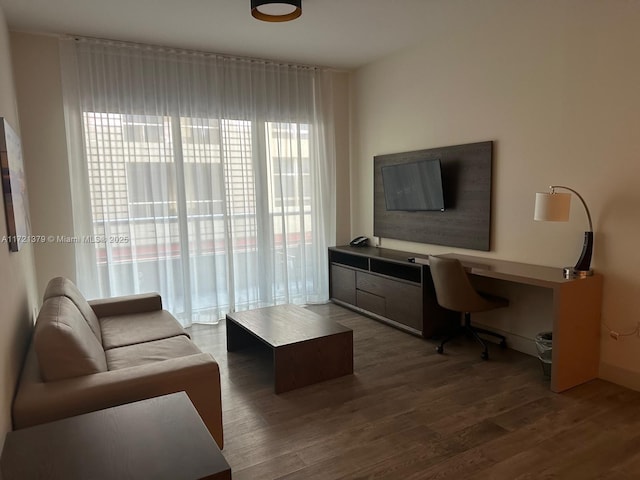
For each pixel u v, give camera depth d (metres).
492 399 2.84
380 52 4.66
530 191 3.47
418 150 4.49
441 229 4.31
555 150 3.28
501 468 2.13
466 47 3.91
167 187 4.37
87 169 4.03
